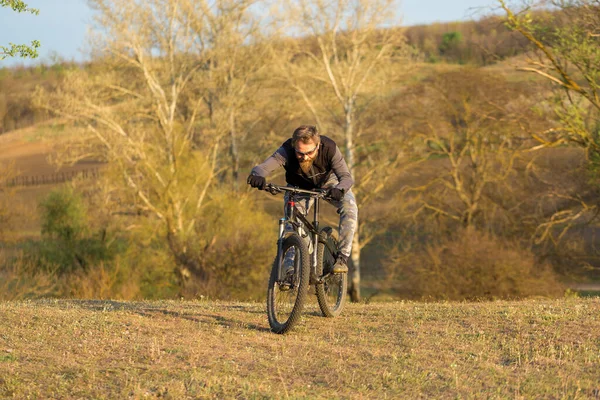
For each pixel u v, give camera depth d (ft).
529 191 108.37
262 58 130.62
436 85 117.50
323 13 116.16
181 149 121.39
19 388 16.60
